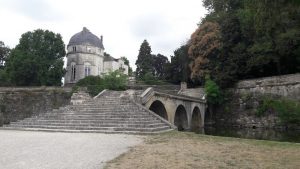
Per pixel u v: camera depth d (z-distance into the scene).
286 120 35.69
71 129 18.64
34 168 8.24
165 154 10.28
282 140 25.66
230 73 43.91
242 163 9.04
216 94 43.97
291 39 35.50
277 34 35.59
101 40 75.62
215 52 46.66
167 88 47.53
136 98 23.95
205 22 52.56
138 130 17.33
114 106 22.44
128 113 20.66
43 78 52.66
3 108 39.66
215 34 46.78
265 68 44.09
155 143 13.05
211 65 46.66
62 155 10.11
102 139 14.32
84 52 66.75
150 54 80.38
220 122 44.69
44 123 20.22
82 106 23.06
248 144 13.09
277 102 37.88
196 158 9.63
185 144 12.77
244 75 44.97
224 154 10.46
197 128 39.28
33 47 55.53
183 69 60.59
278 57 39.38
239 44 44.28
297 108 35.22
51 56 56.94
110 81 39.59
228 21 45.66
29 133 17.28
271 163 9.12
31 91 40.28
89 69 67.00
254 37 41.59
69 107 23.09
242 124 42.06
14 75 51.47
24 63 51.19
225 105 44.59
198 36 48.88
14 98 40.09
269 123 38.78
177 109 35.53
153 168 8.22
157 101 27.92
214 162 9.08
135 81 54.94
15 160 9.33
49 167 8.34
